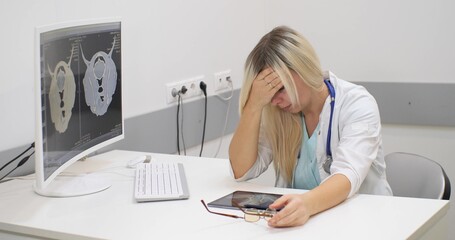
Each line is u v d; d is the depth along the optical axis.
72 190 1.92
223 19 3.18
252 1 3.42
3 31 2.08
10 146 2.14
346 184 1.76
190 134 2.98
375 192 2.04
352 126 1.92
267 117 2.07
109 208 1.78
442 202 1.77
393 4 3.17
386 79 3.25
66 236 1.61
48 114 1.75
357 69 3.33
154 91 2.75
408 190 2.17
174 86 2.85
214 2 3.10
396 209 1.71
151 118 2.72
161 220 1.67
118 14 2.53
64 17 2.30
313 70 1.90
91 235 1.58
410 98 3.19
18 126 2.17
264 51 1.93
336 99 2.00
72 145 1.93
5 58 2.10
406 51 3.18
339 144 1.95
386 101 3.26
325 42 3.40
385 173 2.15
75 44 1.91
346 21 3.31
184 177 2.05
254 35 3.46
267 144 2.13
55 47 1.78
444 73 3.10
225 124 3.26
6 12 2.08
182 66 2.91
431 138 3.19
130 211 1.75
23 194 1.93
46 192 1.90
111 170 2.18
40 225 1.66
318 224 1.61
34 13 2.18
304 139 2.07
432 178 2.08
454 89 3.07
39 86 1.67
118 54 2.23
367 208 1.73
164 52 2.79
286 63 1.88
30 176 2.12
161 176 2.05
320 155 2.04
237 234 1.55
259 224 1.62
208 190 1.95
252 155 2.05
